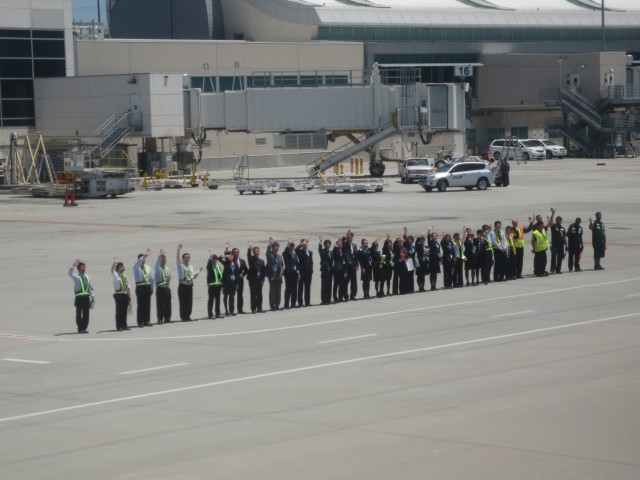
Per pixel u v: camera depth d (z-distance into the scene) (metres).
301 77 163.00
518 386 31.33
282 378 33.53
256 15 179.50
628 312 44.81
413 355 36.66
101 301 50.94
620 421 27.14
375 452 24.98
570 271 59.09
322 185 113.25
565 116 172.62
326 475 23.33
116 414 29.45
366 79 132.38
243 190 111.31
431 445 25.41
